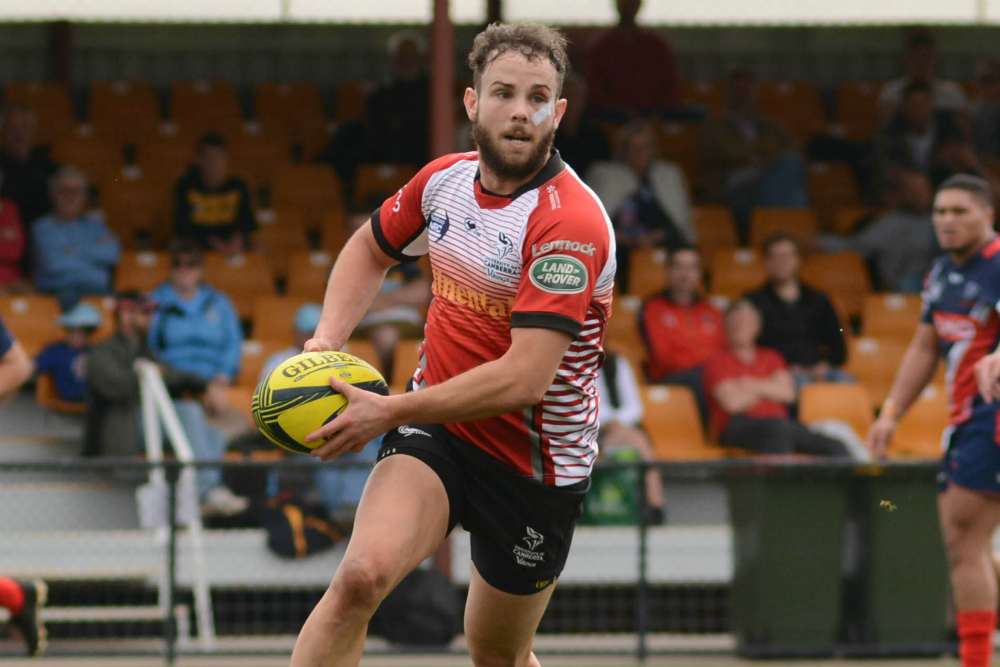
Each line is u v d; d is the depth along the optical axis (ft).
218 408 83.10
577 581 74.23
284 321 99.71
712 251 116.06
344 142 127.85
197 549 71.97
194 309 86.89
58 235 101.55
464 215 36.14
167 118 146.51
